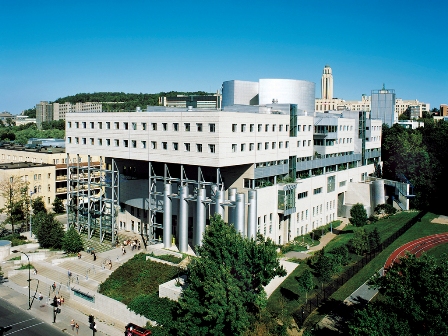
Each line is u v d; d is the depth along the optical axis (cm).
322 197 10038
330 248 7900
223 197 7212
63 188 12762
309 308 5500
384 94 17025
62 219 11400
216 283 4431
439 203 11500
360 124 12156
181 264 6944
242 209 7156
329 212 10438
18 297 6825
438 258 7225
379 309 4119
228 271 4744
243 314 4456
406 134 13450
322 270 6097
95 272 7444
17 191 10719
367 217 10406
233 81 11350
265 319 4850
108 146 8962
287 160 8862
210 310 4325
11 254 8544
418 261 4181
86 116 9338
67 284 7138
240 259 4975
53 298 6750
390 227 9475
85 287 6906
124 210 9862
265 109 8769
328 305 5578
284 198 8238
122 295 6347
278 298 5788
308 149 9669
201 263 4919
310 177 9525
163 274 6644
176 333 4975
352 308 5459
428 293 3853
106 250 8506
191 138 7481
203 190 7388
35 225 9275
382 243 7825
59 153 13375
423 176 11644
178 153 7706
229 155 7281
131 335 5328
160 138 7994
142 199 9088
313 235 9062
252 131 7794
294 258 7269
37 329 5806
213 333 4369
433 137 12544
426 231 9056
